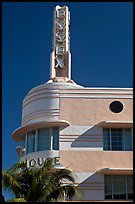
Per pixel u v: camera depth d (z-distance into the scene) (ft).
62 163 108.78
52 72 128.06
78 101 115.96
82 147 111.04
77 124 113.39
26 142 115.34
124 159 110.52
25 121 120.37
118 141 112.27
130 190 107.04
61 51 131.44
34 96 119.75
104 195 105.81
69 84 119.65
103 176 108.06
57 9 136.67
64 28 134.21
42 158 109.40
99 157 110.22
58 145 111.14
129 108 115.65
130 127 112.88
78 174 107.86
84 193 105.09
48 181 84.74
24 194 83.30
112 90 117.29
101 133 112.57
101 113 114.73
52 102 116.16
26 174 85.35
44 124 112.37
